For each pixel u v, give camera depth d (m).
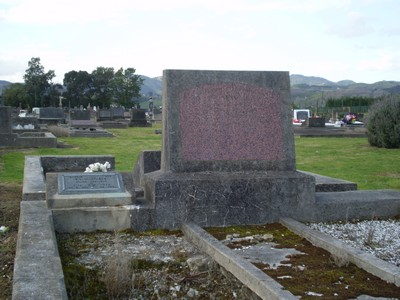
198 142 6.69
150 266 4.92
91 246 5.40
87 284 4.42
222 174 6.59
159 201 6.21
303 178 6.69
